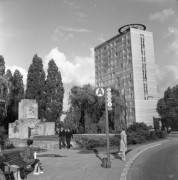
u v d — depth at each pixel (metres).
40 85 65.06
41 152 21.80
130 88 98.19
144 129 35.53
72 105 46.16
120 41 105.25
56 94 66.31
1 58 61.66
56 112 65.44
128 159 16.91
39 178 10.99
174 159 16.83
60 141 24.55
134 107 95.38
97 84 117.94
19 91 63.81
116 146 25.05
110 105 14.04
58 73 67.88
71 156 18.73
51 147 25.23
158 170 12.97
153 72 100.81
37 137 39.78
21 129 43.25
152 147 25.84
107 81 111.56
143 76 98.75
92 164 14.87
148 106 97.38
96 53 120.56
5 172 9.66
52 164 14.94
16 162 11.24
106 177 11.17
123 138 16.38
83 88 47.25
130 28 99.75
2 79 42.97
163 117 77.06
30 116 45.56
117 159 16.88
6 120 60.56
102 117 43.56
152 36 102.88
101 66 116.56
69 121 45.44
